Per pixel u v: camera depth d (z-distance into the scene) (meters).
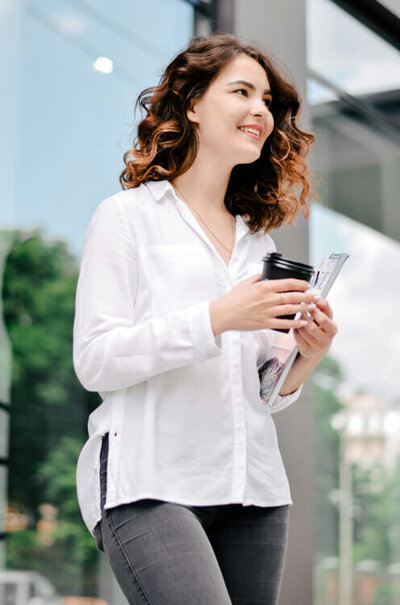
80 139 3.82
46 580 3.48
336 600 4.94
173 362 2.20
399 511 5.34
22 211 3.60
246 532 2.41
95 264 2.36
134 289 2.38
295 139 2.84
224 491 2.30
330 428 5.09
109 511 2.29
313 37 5.41
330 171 5.41
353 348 5.32
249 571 2.40
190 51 2.61
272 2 4.64
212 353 2.20
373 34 5.87
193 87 2.56
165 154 2.61
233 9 4.42
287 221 2.86
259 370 2.50
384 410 5.38
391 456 5.36
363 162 5.69
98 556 3.63
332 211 5.39
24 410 3.52
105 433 2.35
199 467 2.29
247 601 2.40
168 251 2.41
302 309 2.22
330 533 4.99
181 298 2.37
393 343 5.57
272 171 2.79
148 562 2.17
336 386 5.17
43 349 3.61
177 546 2.17
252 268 2.59
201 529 2.23
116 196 2.46
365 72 5.77
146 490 2.22
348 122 5.61
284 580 4.34
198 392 2.32
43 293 3.63
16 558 3.42
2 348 3.50
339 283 5.34
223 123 2.50
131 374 2.22
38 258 3.63
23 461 3.49
